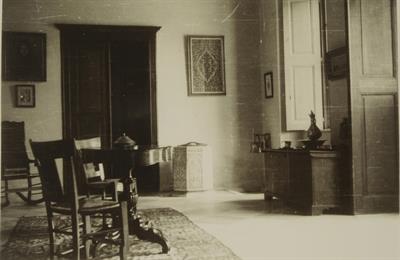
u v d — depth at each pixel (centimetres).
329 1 649
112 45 903
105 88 825
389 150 553
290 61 754
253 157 866
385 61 557
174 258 361
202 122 857
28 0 795
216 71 864
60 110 803
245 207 630
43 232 480
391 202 555
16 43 788
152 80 841
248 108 871
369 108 553
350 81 548
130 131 930
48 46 802
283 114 771
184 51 855
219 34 867
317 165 549
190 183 790
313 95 752
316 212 548
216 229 480
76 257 328
